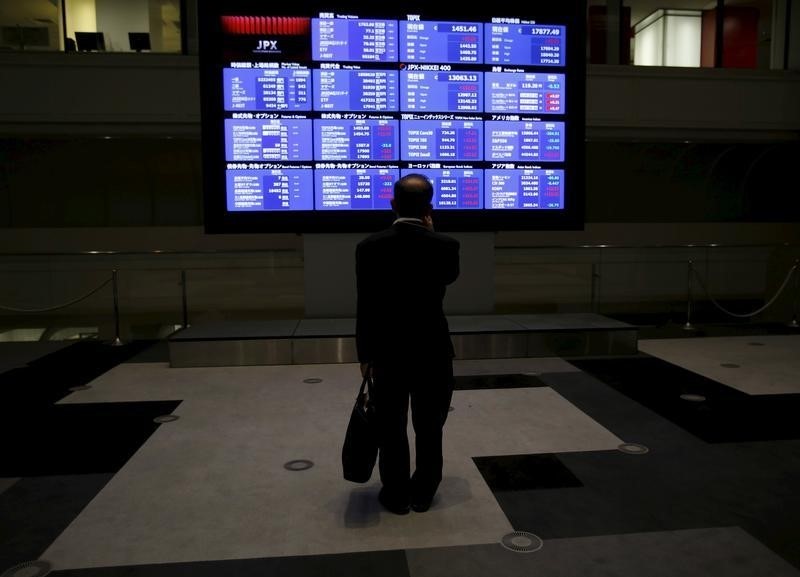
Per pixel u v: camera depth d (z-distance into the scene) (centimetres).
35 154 1102
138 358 665
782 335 776
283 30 617
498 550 274
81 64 955
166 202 1164
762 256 989
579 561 265
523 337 644
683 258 987
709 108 1066
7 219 1136
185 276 938
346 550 276
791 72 1077
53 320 925
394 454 305
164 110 971
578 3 652
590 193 1225
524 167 658
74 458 388
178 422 455
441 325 303
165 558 269
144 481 353
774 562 262
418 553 273
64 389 544
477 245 702
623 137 1073
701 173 1226
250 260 959
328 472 365
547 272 974
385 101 632
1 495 335
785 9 1095
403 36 630
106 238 1152
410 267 294
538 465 373
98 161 1125
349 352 626
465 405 490
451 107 641
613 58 1083
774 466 369
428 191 305
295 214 634
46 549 278
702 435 423
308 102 624
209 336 621
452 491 337
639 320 900
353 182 636
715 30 1095
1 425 451
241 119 619
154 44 986
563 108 659
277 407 489
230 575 256
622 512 311
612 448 400
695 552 271
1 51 941
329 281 682
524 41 647
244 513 312
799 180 1231
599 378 569
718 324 859
